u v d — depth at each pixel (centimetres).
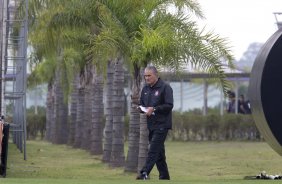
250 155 7406
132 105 5100
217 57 4716
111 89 6178
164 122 3528
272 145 3812
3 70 6062
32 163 5972
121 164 5669
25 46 6116
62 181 3194
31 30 6638
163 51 4634
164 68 4859
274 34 3853
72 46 6469
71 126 8894
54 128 9506
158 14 4850
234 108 11725
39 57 7700
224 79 4784
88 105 7912
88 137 7900
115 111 5694
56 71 9469
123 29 4825
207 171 5681
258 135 10125
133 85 4903
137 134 5131
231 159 6950
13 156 6644
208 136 10362
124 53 4862
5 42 6175
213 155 7494
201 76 9469
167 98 3522
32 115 11106
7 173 4859
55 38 6312
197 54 4691
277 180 3447
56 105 9450
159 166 3669
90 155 7106
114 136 5684
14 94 6594
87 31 5834
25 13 6125
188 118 10375
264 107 3716
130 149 5150
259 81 3734
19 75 6888
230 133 10281
